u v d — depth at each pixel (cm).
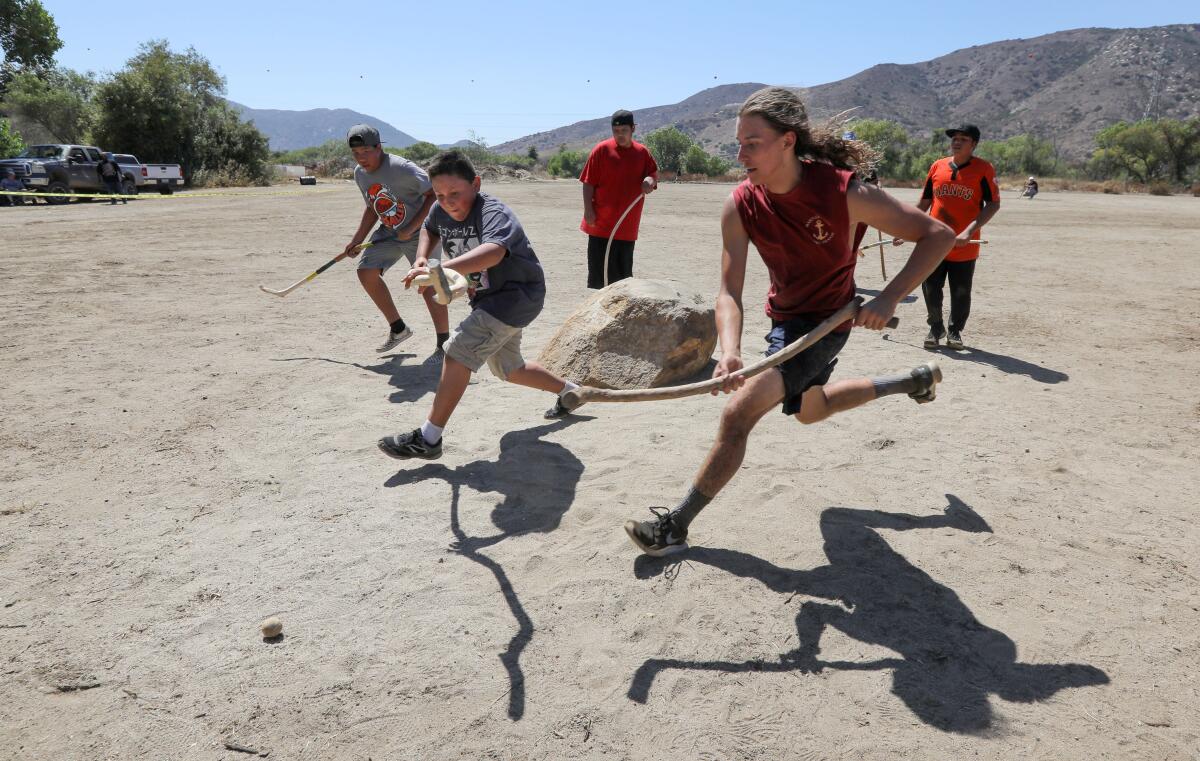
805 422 380
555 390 502
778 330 343
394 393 591
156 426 520
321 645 296
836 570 345
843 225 311
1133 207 3400
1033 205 3475
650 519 388
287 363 670
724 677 277
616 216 849
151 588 333
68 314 859
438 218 460
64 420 529
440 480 438
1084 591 330
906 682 274
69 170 2808
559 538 374
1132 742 246
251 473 448
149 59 4775
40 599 325
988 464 462
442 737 250
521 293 440
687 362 600
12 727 255
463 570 347
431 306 670
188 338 757
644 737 250
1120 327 857
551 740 248
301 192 3750
